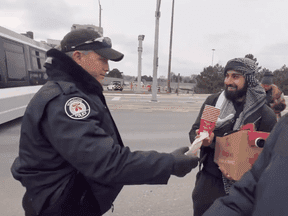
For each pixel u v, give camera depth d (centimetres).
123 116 822
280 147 53
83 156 73
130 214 221
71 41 91
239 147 111
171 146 465
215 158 125
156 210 228
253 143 108
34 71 788
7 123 675
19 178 85
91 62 92
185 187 280
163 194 262
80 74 85
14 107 641
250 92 127
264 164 58
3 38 610
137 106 1133
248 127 117
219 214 62
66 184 81
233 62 127
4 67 607
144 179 78
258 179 57
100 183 84
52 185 81
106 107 93
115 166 74
